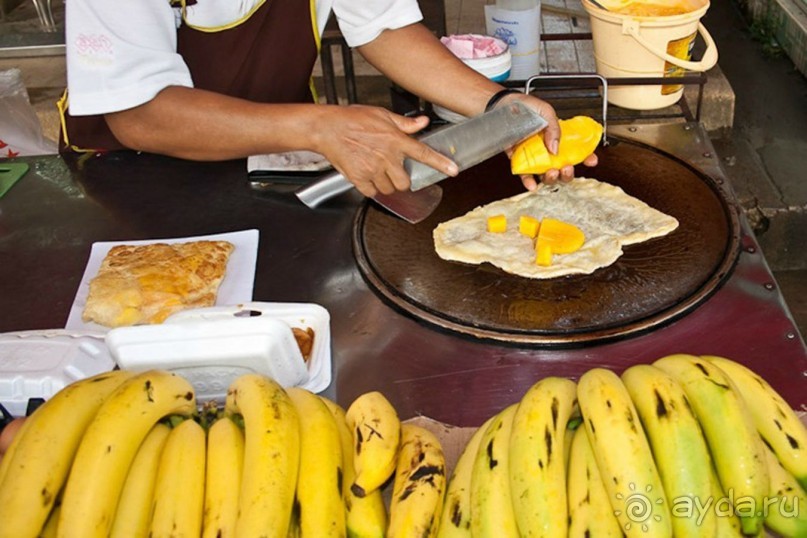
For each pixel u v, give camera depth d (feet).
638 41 6.08
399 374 3.94
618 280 4.30
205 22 5.80
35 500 2.30
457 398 3.78
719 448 2.39
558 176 4.93
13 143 8.18
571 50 9.53
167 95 4.75
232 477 2.52
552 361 3.91
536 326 4.03
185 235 5.23
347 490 2.62
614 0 6.51
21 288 4.91
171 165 5.98
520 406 2.63
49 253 5.19
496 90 5.37
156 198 5.63
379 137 4.28
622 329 3.95
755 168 8.99
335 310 4.40
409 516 2.50
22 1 11.97
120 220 5.44
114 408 2.52
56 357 3.91
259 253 4.96
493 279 4.40
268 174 5.68
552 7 10.64
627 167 5.32
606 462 2.32
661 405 2.43
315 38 6.04
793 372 3.74
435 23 8.84
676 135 5.81
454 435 3.29
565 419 2.56
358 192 5.44
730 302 4.17
